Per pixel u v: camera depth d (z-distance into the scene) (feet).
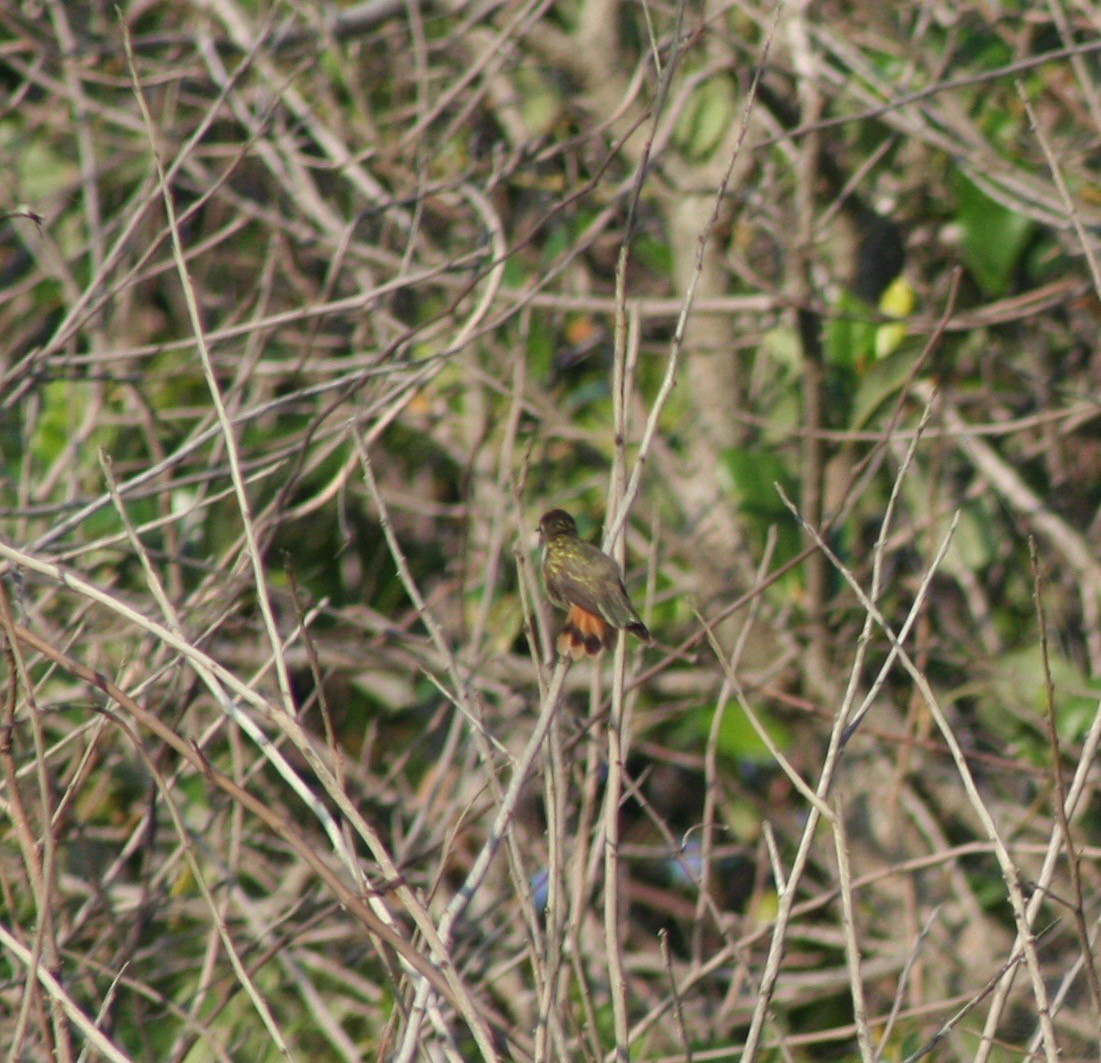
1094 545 44.57
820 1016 39.04
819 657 39.55
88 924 30.68
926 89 36.63
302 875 36.60
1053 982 34.27
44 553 29.81
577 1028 19.54
